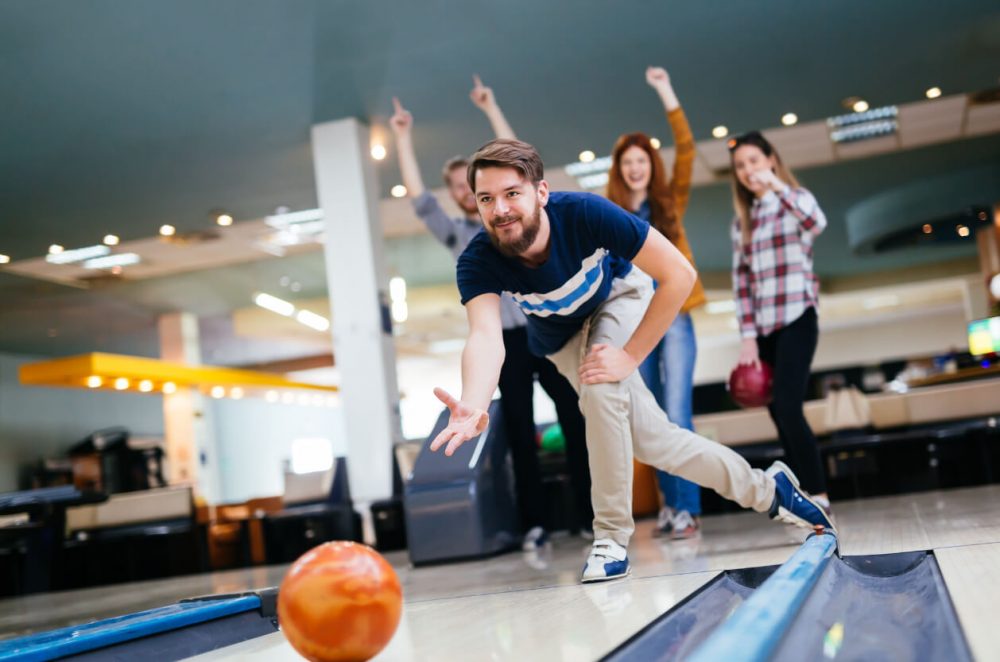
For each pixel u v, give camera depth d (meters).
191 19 5.64
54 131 7.04
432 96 7.27
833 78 8.03
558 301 2.24
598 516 2.28
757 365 3.45
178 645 1.74
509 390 4.33
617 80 7.43
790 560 1.48
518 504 4.54
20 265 10.98
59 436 15.95
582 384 2.29
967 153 11.75
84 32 5.64
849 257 16.19
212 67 6.32
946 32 7.30
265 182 8.83
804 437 3.26
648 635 1.30
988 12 7.00
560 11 6.11
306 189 9.18
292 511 7.25
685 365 3.77
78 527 7.79
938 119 10.07
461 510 4.02
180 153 7.82
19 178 7.98
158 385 14.17
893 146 10.95
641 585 1.97
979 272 16.98
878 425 5.79
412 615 1.92
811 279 3.35
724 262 15.31
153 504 7.74
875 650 1.10
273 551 7.23
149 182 8.46
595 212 2.07
